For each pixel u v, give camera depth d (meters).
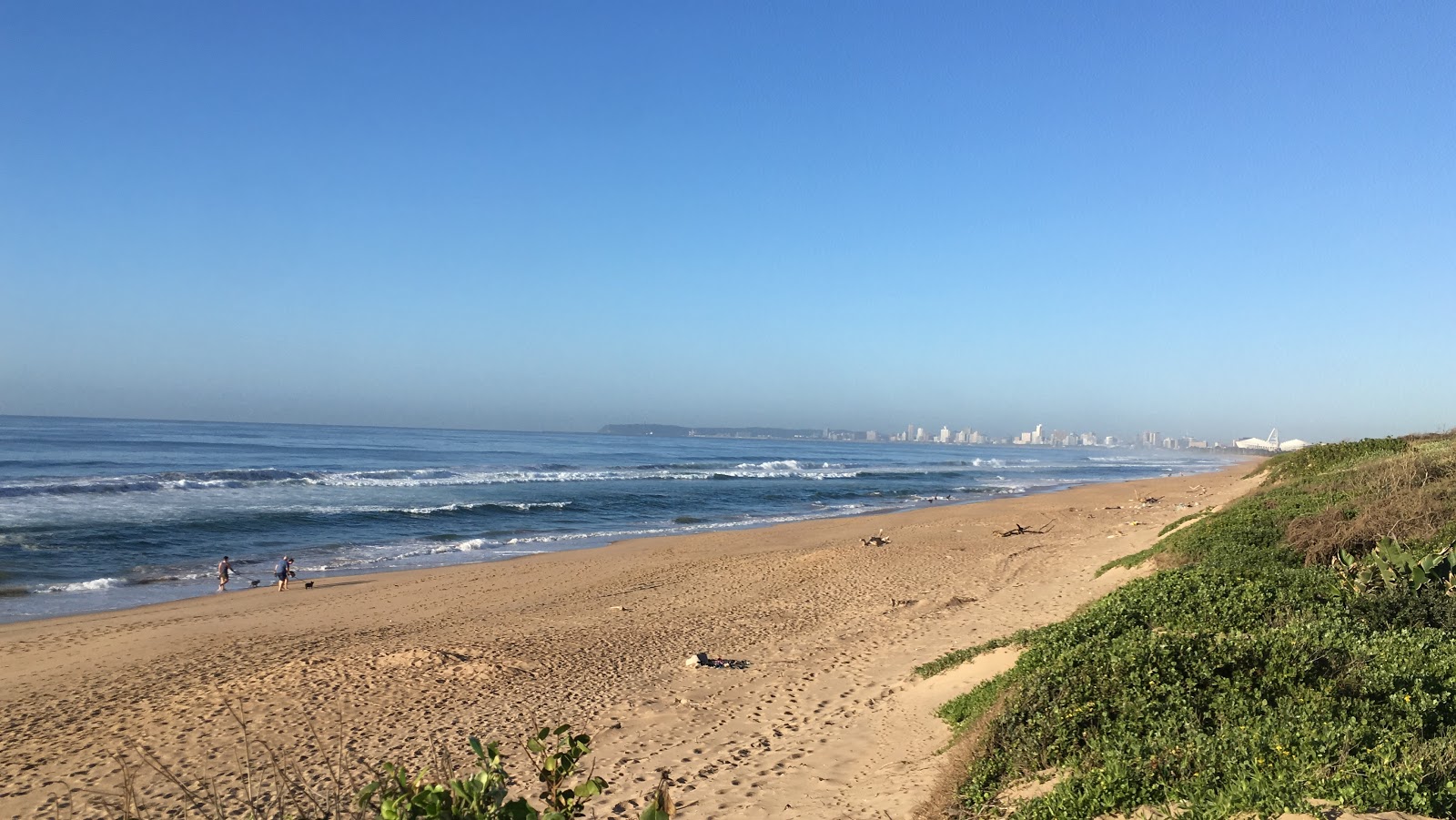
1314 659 6.23
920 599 17.11
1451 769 4.54
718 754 8.80
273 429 185.88
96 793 8.47
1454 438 23.59
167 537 28.84
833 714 9.95
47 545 26.20
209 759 9.31
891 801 6.82
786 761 8.38
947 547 25.56
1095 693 6.53
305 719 10.53
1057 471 93.12
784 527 34.44
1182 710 5.92
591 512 40.97
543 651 13.70
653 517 40.12
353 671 12.44
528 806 3.27
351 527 33.12
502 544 30.38
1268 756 4.95
